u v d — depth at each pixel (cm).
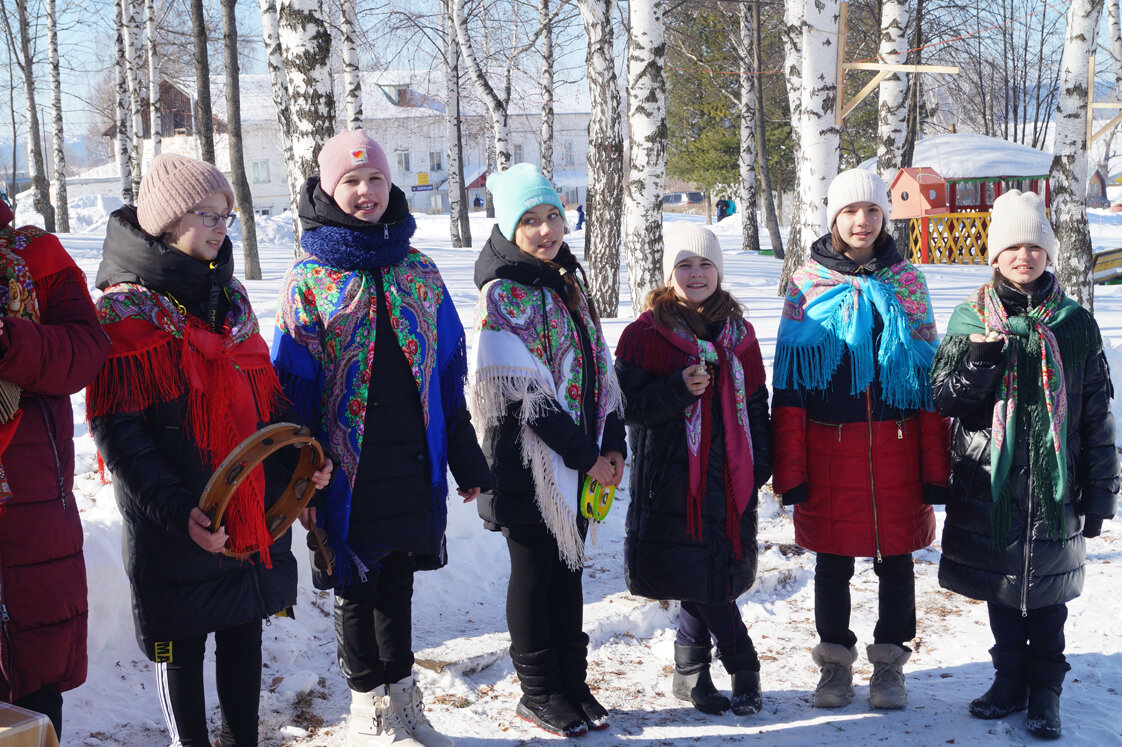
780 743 319
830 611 352
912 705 350
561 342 325
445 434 311
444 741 313
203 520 240
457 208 2473
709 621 342
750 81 2412
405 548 295
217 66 3117
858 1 2388
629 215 884
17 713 197
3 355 217
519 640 332
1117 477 331
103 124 6069
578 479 329
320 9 696
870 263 348
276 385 277
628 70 876
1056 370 323
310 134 706
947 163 2292
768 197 2277
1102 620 425
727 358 338
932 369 338
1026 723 324
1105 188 4534
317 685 356
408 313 297
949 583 348
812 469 348
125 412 247
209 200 254
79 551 245
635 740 324
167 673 268
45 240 240
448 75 2423
